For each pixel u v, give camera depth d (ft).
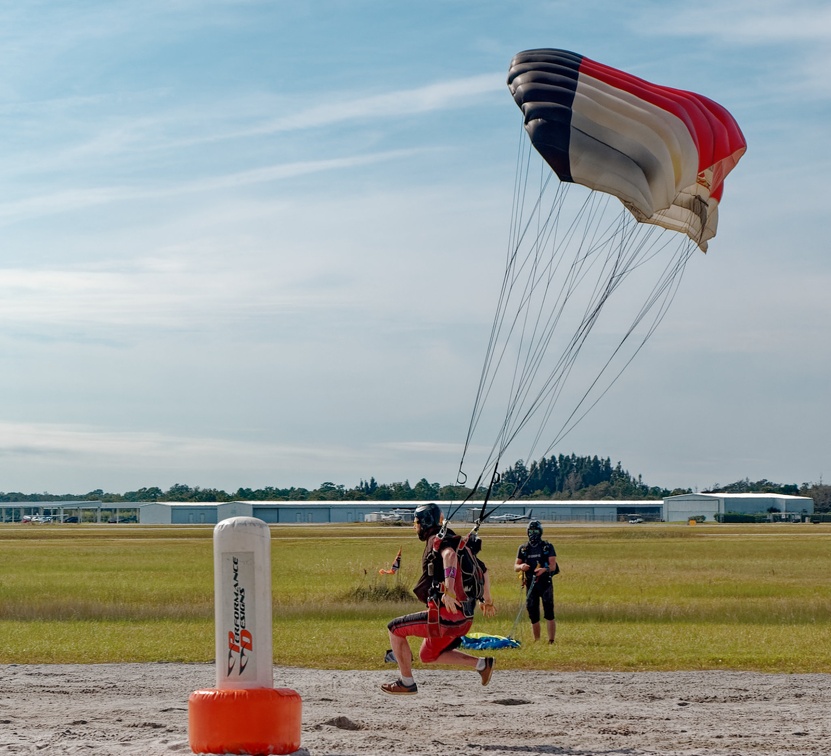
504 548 197.88
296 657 46.73
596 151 33.14
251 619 26.27
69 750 26.76
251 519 26.66
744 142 37.40
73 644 52.03
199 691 26.22
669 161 33.60
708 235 40.27
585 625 62.95
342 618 68.85
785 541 245.24
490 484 30.35
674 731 29.99
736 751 27.22
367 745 27.66
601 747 27.73
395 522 456.04
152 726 30.48
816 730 30.07
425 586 29.58
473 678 40.88
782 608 74.54
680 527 394.93
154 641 53.57
